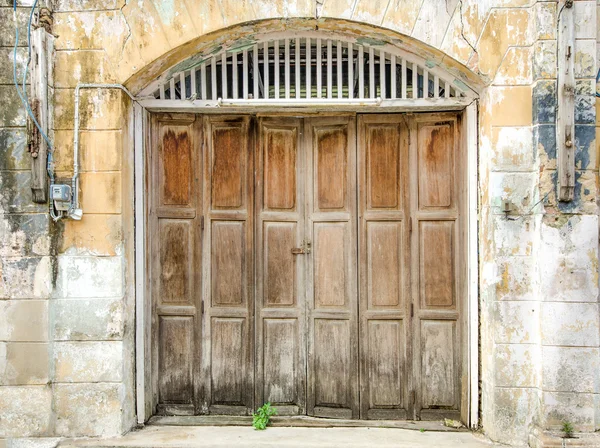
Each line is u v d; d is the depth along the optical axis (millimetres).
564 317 3227
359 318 3711
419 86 3648
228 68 3682
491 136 3357
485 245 3449
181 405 3729
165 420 3662
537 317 3299
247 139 3740
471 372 3555
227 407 3732
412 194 3699
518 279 3330
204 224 3730
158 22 3352
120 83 3377
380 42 3482
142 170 3637
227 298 3740
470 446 3279
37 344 3338
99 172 3391
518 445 3289
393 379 3705
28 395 3332
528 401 3312
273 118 3738
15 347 3340
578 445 3123
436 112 3693
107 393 3369
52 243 3373
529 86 3340
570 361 3217
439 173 3686
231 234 3742
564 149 3184
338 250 3727
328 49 3572
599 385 3234
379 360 3711
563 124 3182
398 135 3721
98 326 3377
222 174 3742
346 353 3721
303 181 3744
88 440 3332
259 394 3729
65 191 3271
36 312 3344
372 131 3725
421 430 3527
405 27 3311
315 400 3725
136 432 3469
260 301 3730
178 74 3598
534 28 3305
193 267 3736
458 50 3322
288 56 3588
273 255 3752
